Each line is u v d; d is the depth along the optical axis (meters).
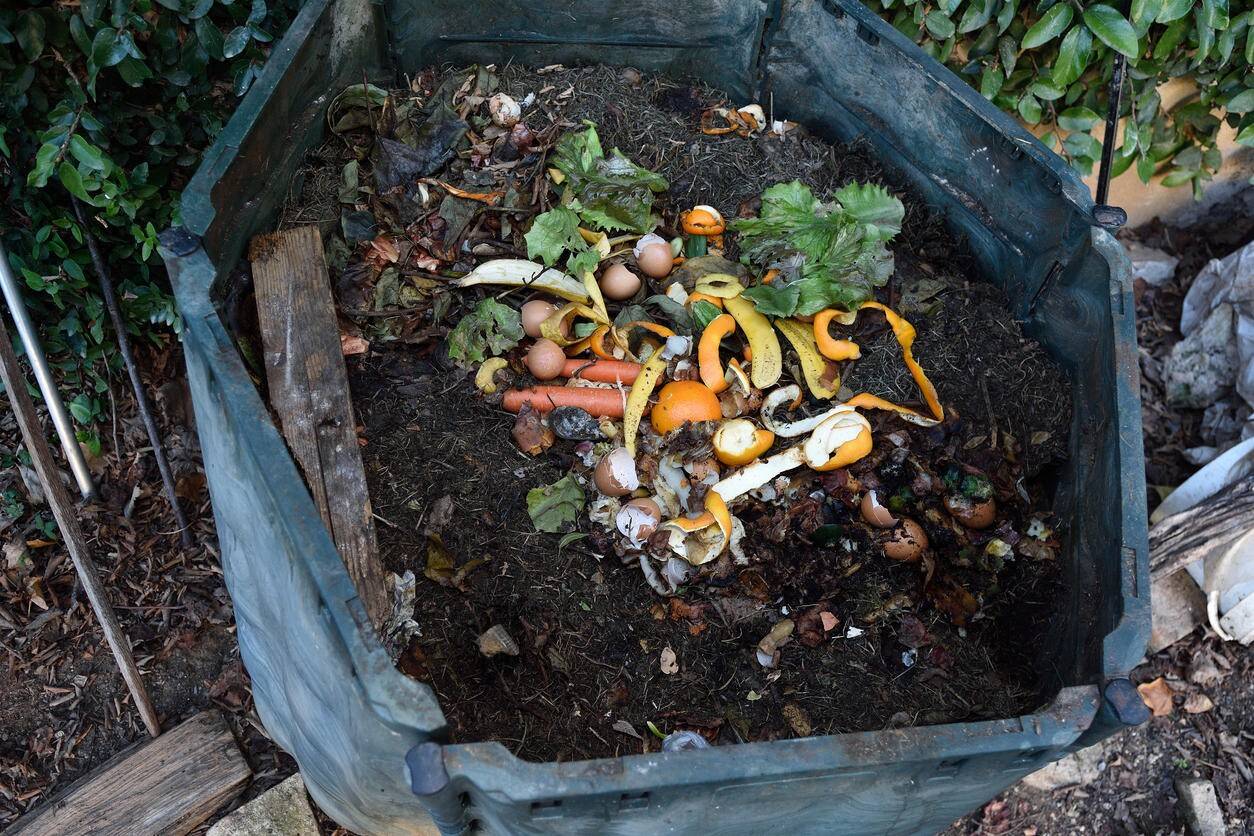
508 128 1.37
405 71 1.42
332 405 1.14
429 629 1.09
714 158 1.39
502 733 1.06
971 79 1.57
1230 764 1.41
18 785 1.24
